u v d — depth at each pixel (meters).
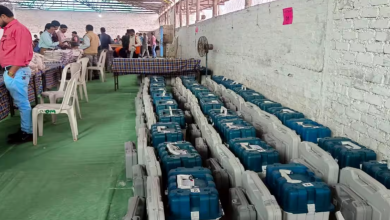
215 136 2.76
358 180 1.87
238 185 2.12
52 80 6.14
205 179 1.95
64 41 8.72
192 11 12.74
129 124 4.49
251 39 4.92
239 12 5.43
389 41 2.18
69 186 2.67
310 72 3.24
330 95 2.91
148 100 4.12
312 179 1.89
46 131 4.15
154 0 14.86
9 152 3.40
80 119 4.73
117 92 6.94
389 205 1.57
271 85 4.26
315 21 3.10
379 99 2.29
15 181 2.75
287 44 3.72
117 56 11.20
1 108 3.99
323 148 2.50
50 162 3.16
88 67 8.26
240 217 1.78
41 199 2.46
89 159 3.24
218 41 6.87
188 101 4.49
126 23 21.45
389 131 2.21
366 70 2.42
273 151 2.34
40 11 20.00
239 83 5.36
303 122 2.97
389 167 1.99
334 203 1.94
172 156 2.27
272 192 1.96
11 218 2.21
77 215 2.25
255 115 3.44
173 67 7.08
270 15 4.17
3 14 3.22
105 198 2.48
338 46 2.76
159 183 1.92
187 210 1.70
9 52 3.39
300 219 1.75
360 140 2.52
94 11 20.81
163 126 2.93
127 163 2.75
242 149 2.39
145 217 1.95
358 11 2.48
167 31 13.38
